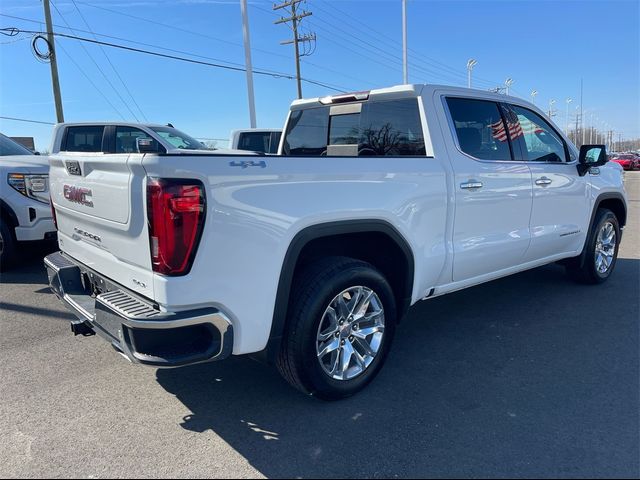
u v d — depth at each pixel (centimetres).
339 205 305
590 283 577
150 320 246
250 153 286
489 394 331
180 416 309
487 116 426
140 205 255
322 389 311
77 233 346
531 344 413
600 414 304
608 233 581
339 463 262
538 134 480
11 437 288
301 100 493
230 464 263
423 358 389
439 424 296
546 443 276
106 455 271
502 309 502
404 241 347
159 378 361
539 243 471
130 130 790
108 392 340
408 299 364
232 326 268
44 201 641
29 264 715
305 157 291
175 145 817
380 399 327
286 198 281
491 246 418
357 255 362
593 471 252
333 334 317
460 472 254
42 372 371
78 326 319
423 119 384
